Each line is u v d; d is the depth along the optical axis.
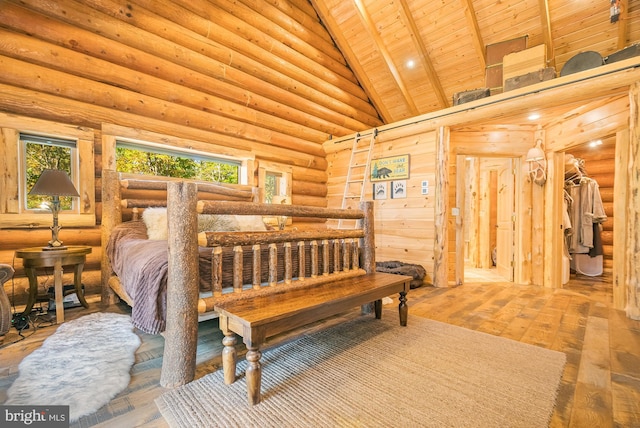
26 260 2.37
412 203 4.34
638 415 1.36
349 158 5.24
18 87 2.65
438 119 3.97
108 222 2.97
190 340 1.60
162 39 3.45
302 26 5.04
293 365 1.80
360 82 5.85
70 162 3.04
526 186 4.17
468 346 2.08
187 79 3.64
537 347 2.07
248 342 1.42
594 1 3.72
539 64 3.40
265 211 1.97
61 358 1.79
